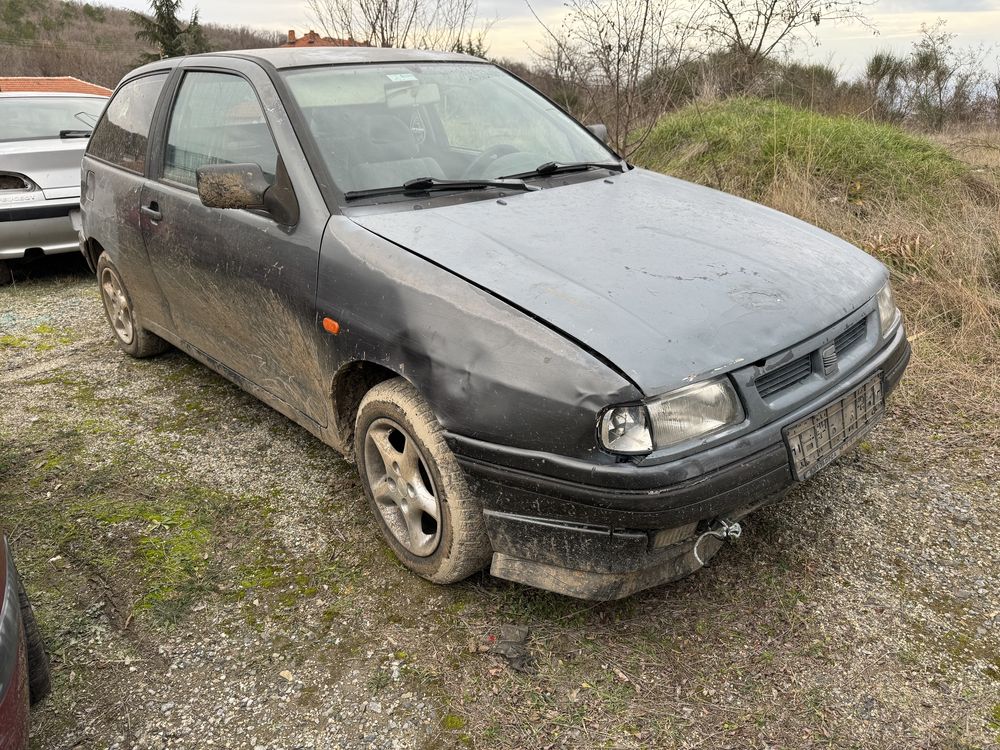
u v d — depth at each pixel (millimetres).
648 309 2125
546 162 3330
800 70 10164
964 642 2254
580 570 2100
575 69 7621
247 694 2176
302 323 2717
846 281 2523
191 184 3381
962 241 5043
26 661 1714
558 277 2256
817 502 2943
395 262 2398
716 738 1970
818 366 2266
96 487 3227
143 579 2656
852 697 2080
